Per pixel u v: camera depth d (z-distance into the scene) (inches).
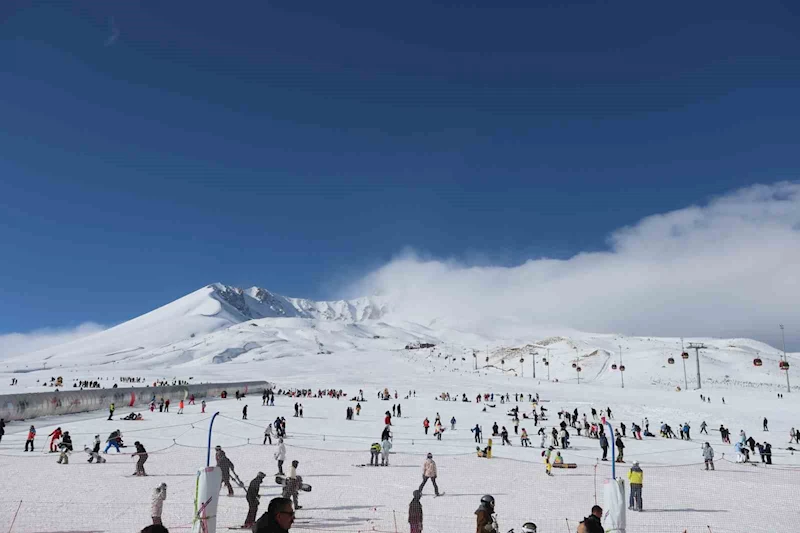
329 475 999.6
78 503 697.0
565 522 677.9
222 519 644.1
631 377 6053.2
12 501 700.0
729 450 1621.6
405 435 1712.6
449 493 857.5
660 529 671.1
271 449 1300.4
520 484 960.3
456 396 3393.2
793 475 1139.9
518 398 3400.6
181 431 1590.8
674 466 1259.2
